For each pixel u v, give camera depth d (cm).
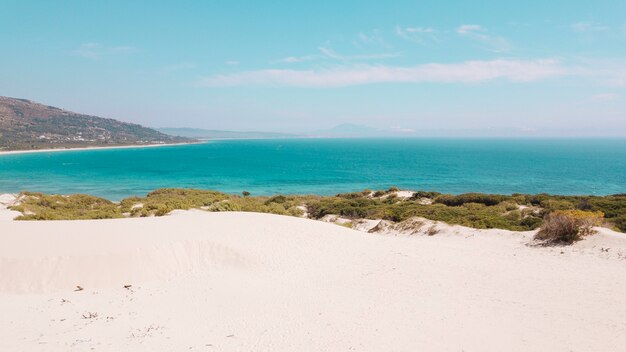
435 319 1014
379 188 7575
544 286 1233
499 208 3538
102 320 1112
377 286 1312
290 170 11238
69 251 1469
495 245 1873
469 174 9831
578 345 841
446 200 4256
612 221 2425
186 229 1864
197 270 1555
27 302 1246
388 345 878
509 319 997
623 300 1080
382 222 2770
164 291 1352
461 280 1338
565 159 15112
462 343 871
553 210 3003
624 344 837
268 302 1210
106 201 4778
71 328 1055
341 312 1096
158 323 1084
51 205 3978
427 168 11556
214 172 10675
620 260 1453
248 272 1523
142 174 10062
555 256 1599
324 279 1420
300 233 1964
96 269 1430
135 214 3181
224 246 1677
